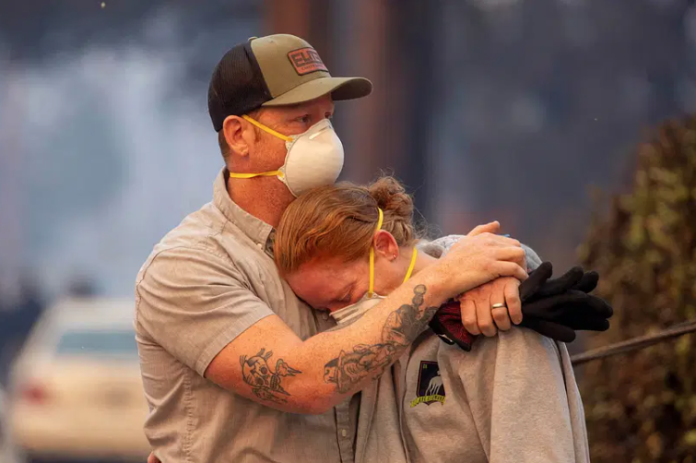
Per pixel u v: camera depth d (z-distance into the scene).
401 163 51.59
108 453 38.00
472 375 10.71
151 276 11.04
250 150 11.30
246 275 11.02
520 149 116.44
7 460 37.47
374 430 11.18
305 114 11.27
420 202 52.84
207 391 11.01
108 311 41.06
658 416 15.25
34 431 37.66
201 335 10.66
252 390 10.55
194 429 11.08
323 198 10.90
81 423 37.75
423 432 11.02
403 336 10.30
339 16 49.09
